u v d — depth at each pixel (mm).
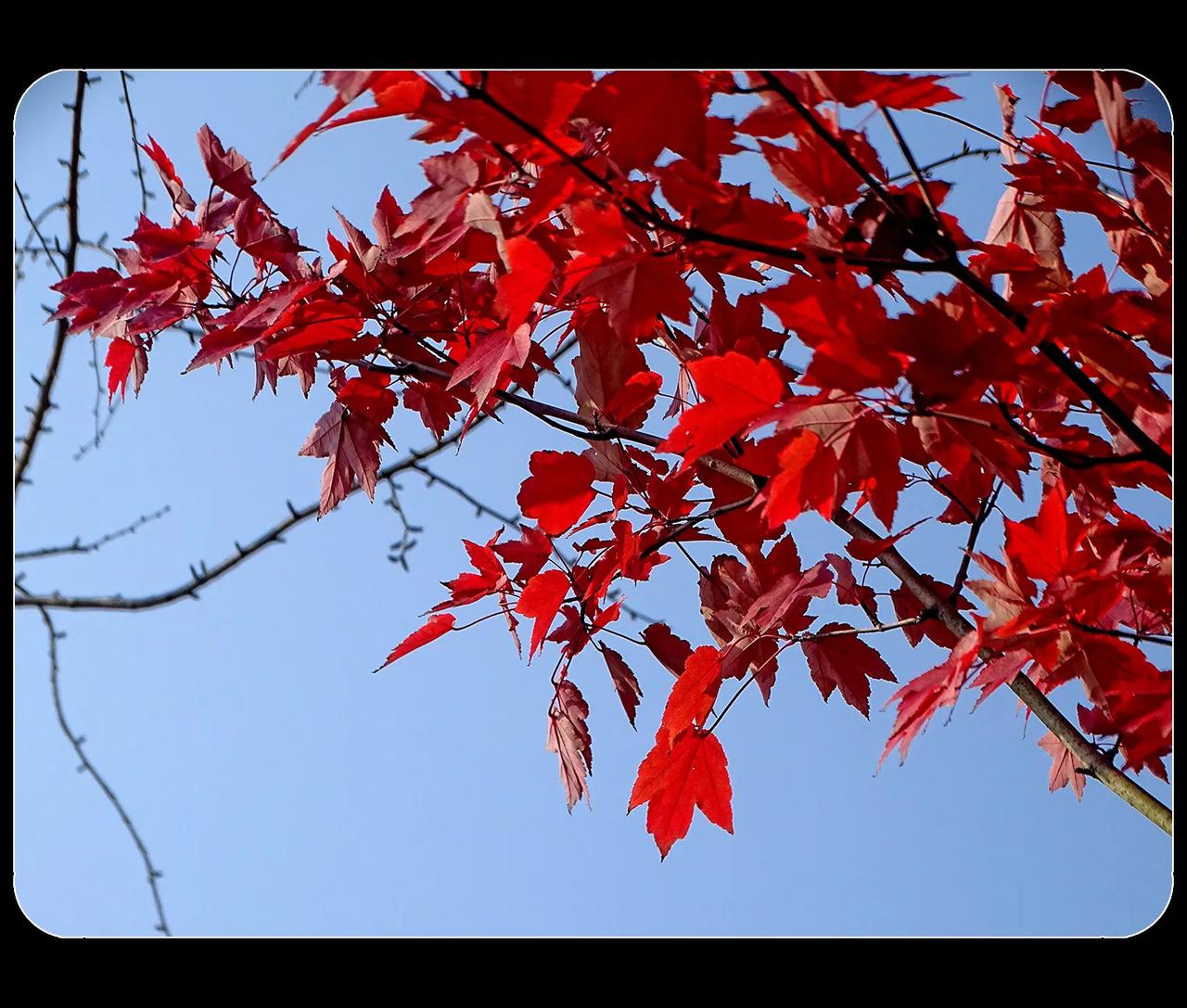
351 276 1613
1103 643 1354
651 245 1222
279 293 1616
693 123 1023
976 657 1299
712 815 1683
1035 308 1261
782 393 1203
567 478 1751
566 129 1176
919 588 1611
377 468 1825
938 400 1107
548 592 1708
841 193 1126
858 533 1719
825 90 1040
